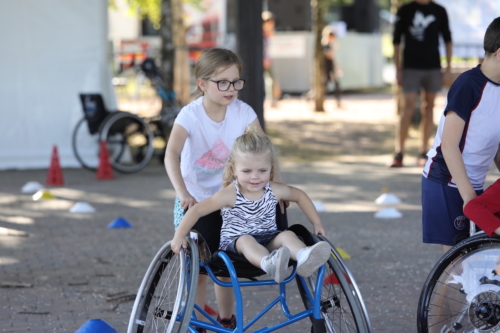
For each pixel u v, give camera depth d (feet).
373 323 15.29
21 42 35.78
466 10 49.37
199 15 72.18
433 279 12.46
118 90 68.33
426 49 34.04
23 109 36.22
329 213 26.53
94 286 17.81
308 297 12.44
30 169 36.45
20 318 15.49
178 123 12.97
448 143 12.41
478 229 12.91
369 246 21.81
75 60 36.50
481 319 12.20
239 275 12.39
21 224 24.62
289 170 36.24
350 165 37.63
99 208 27.43
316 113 57.93
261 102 32.07
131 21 80.89
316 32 58.54
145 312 12.84
